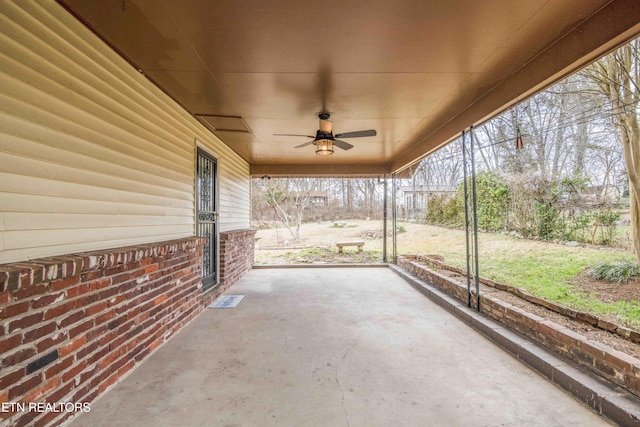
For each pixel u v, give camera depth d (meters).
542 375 2.29
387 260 7.98
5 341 1.38
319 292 4.89
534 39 2.21
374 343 2.89
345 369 2.39
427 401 1.97
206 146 4.39
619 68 4.00
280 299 4.47
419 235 10.47
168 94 3.21
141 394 2.05
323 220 16.58
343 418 1.81
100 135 2.24
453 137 4.12
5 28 1.55
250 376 2.29
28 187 1.67
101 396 2.01
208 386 2.15
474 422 1.77
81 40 2.04
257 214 15.35
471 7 1.85
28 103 1.67
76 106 2.01
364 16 1.93
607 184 5.20
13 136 1.58
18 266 1.47
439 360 2.54
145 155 2.83
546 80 2.39
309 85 2.97
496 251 6.20
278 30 2.08
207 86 3.00
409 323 3.44
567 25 2.05
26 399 1.48
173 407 1.91
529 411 1.87
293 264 7.38
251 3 1.80
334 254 9.30
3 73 1.53
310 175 7.61
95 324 1.97
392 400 1.98
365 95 3.22
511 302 3.64
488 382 2.20
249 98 3.30
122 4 1.82
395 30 2.08
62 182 1.90
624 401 1.77
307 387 2.14
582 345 2.18
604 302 3.46
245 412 1.86
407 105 3.53
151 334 2.65
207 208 4.51
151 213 2.93
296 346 2.82
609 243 5.16
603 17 1.88
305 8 1.85
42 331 1.58
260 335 3.09
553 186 6.00
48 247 1.80
